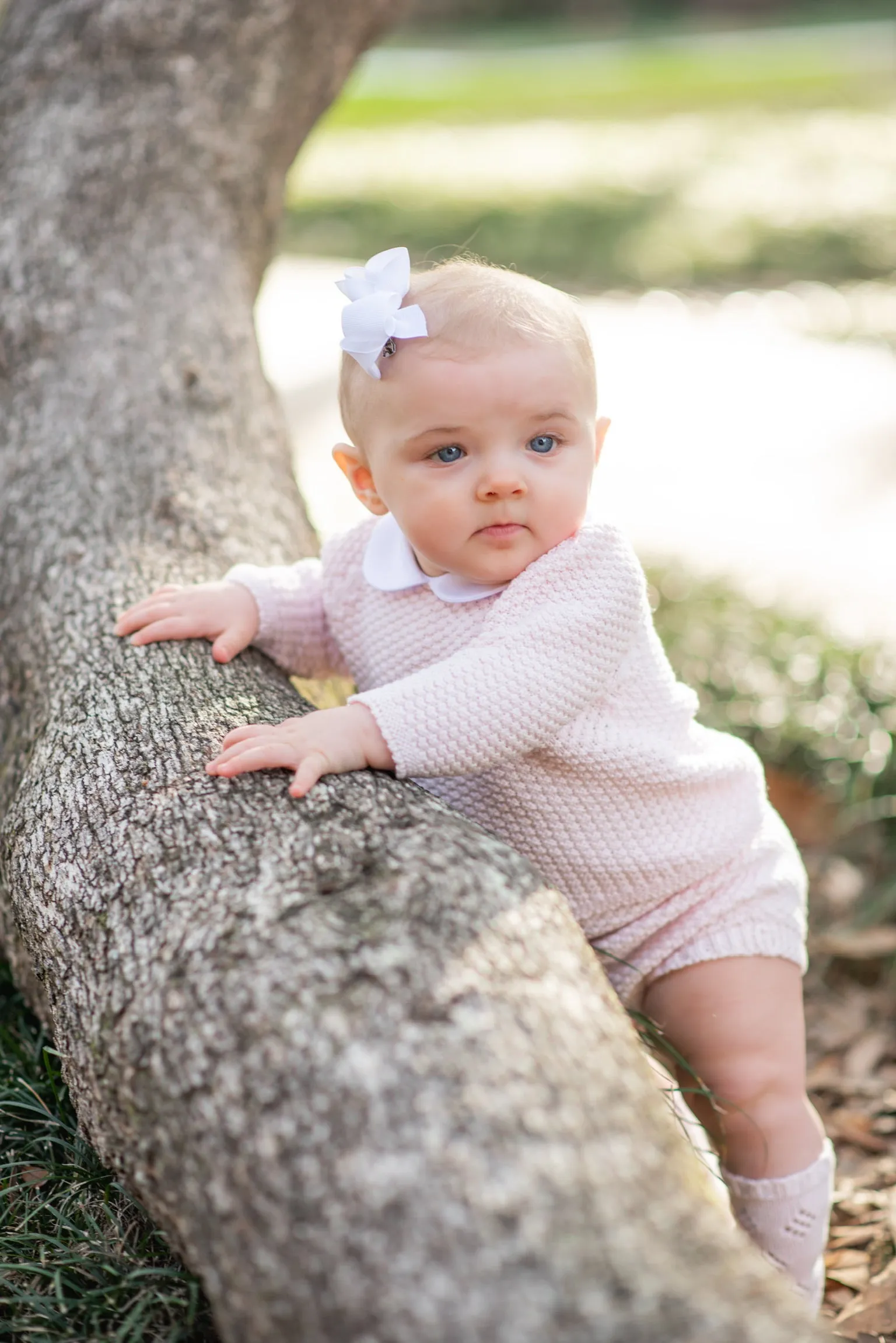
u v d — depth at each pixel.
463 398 1.85
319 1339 1.22
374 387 1.93
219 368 3.23
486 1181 1.22
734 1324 1.14
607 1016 1.47
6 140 3.56
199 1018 1.42
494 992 1.39
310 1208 1.25
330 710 1.88
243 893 1.55
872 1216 2.65
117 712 2.04
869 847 3.85
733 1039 2.14
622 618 1.95
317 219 13.19
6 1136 2.12
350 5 4.16
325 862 1.58
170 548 2.62
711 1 32.84
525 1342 1.13
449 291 1.91
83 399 3.03
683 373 8.70
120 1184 1.78
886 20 30.12
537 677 1.88
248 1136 1.32
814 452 7.16
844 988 3.46
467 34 32.81
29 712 2.37
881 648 4.37
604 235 12.22
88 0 3.72
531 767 2.04
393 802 1.74
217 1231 1.35
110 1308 1.65
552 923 1.55
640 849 2.10
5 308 3.21
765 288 10.85
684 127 17.52
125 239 3.42
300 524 2.94
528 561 1.96
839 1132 2.94
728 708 4.14
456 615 2.07
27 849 1.88
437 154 16.52
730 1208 2.14
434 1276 1.18
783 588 5.18
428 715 1.85
